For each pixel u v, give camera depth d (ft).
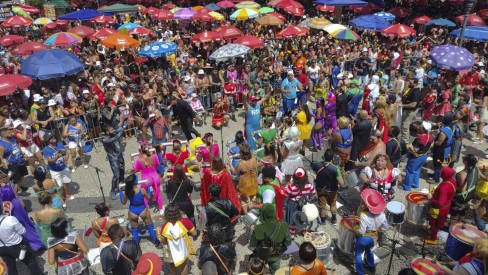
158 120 35.99
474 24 66.13
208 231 16.81
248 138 33.73
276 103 45.14
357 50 59.72
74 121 34.01
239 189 24.90
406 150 29.94
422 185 30.37
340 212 26.81
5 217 18.75
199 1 123.34
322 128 36.83
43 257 23.21
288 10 77.46
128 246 16.66
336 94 37.55
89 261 19.76
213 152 28.19
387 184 22.38
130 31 66.90
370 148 27.09
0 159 27.86
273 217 17.42
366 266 20.99
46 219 20.52
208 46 65.05
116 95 40.32
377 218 19.16
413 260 17.51
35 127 35.68
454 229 19.11
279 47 67.46
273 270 18.20
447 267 17.21
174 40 78.79
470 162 22.71
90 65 57.62
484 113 37.32
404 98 37.50
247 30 87.61
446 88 38.17
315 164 24.25
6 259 19.17
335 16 96.17
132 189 21.48
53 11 102.42
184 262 18.71
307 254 15.07
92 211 27.71
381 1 93.35
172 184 22.15
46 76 41.32
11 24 75.10
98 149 38.99
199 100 45.75
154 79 45.62
